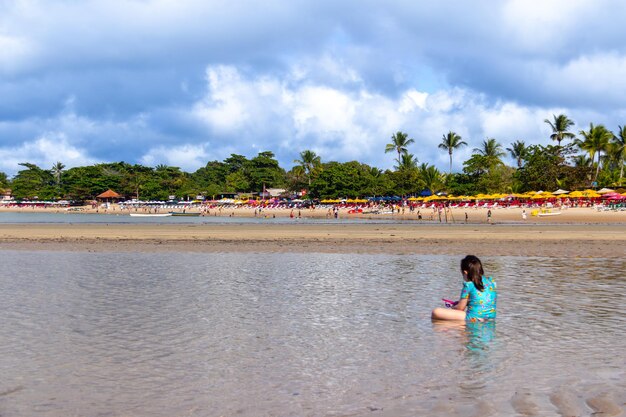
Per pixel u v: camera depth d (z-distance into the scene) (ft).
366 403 20.15
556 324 33.88
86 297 44.29
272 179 599.57
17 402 20.61
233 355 27.30
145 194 586.04
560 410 18.95
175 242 109.70
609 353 26.99
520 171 372.79
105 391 21.86
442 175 472.85
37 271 62.49
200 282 53.47
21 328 33.22
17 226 193.98
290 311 38.60
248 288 49.39
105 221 271.08
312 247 97.71
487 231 138.92
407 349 28.14
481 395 20.74
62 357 26.89
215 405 20.16
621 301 41.86
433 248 94.32
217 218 330.95
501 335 31.07
